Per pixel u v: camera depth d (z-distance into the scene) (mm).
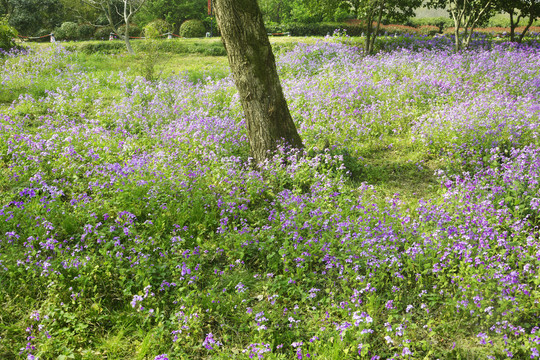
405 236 5902
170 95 14008
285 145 8492
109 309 5145
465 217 6078
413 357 4285
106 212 6742
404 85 12711
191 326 4707
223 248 6051
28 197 7145
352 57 18500
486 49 20516
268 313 4934
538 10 20609
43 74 17344
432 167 8609
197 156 9078
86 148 9266
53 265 5398
